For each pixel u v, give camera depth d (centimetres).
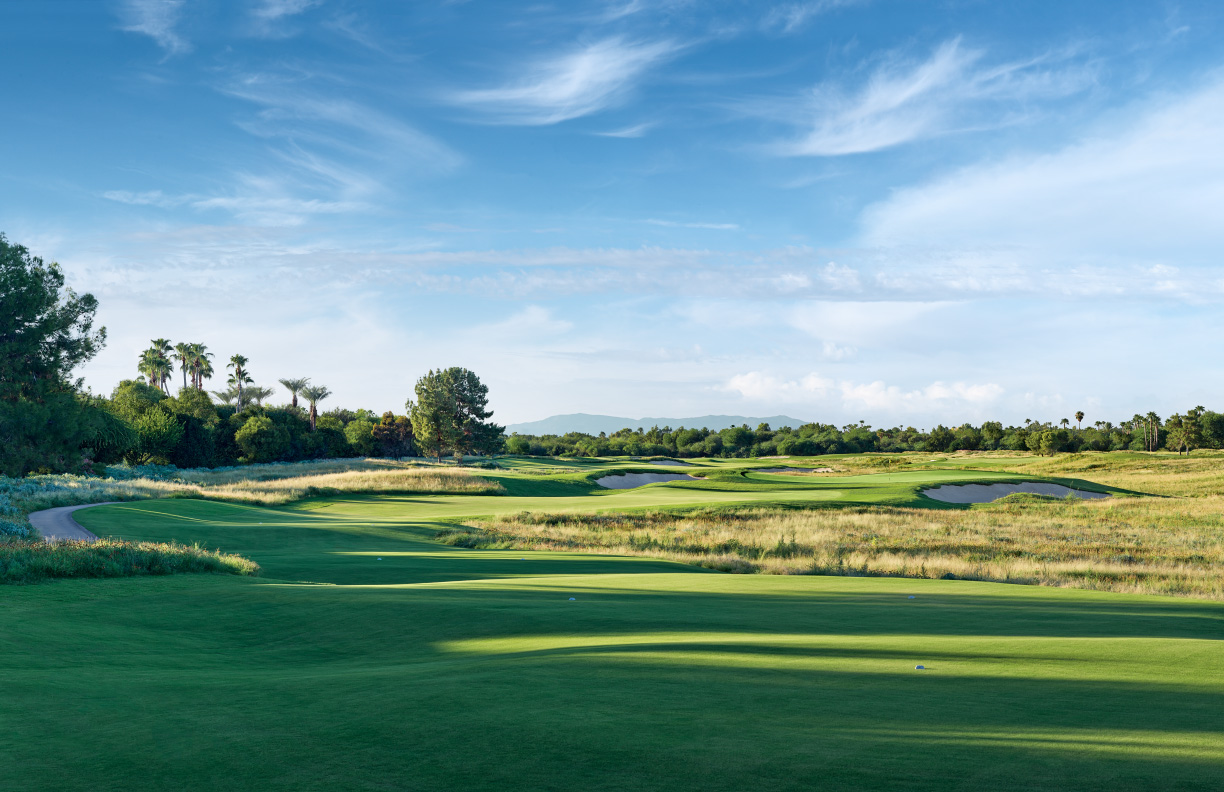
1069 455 11731
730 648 987
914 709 649
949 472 7262
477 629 1229
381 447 13288
